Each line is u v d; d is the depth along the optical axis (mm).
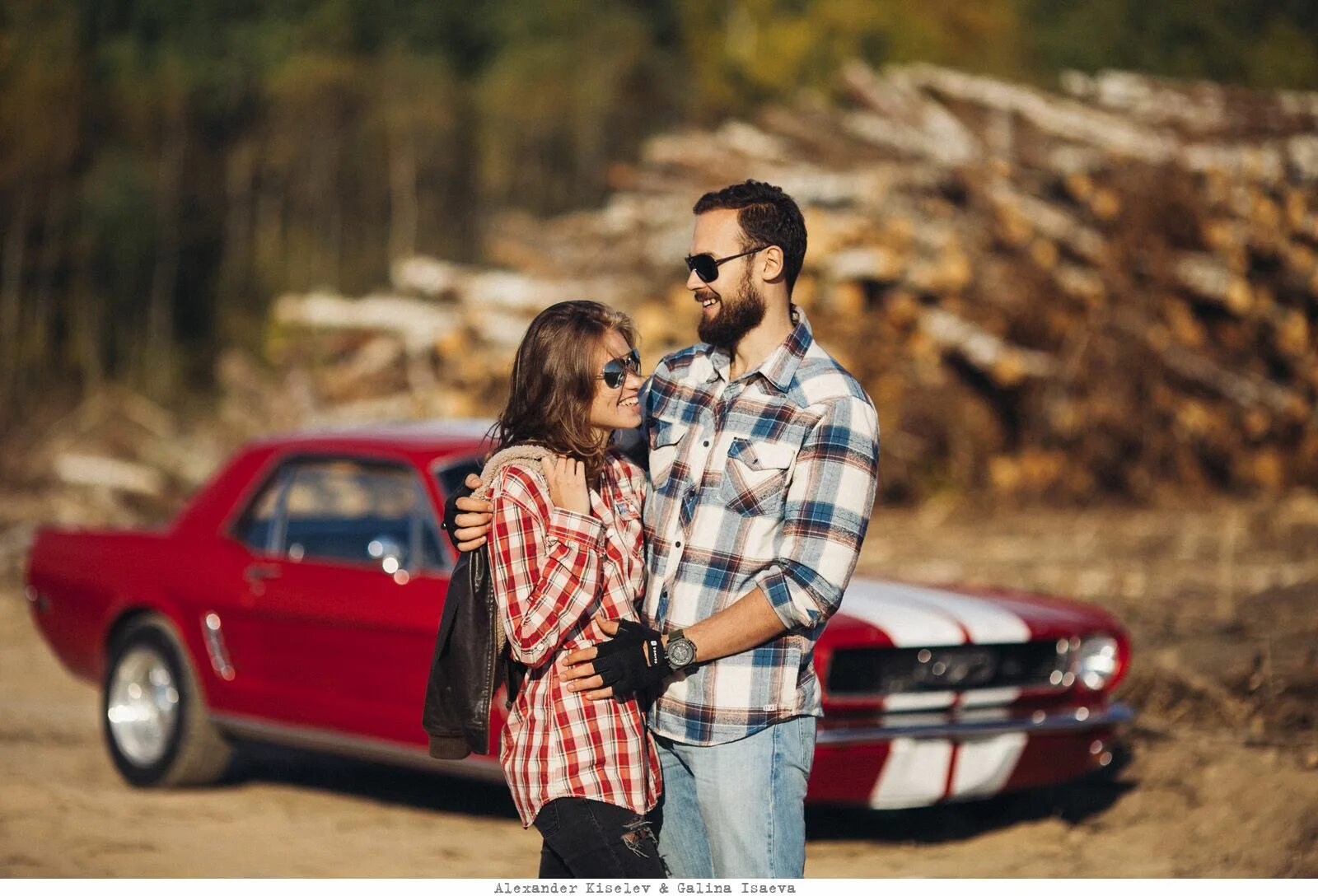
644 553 6289
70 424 30688
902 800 9477
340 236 76000
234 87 75812
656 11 84188
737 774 5953
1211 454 24344
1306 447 24062
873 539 21578
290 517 11523
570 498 5945
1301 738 12062
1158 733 12375
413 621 10180
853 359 22781
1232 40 57250
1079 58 59969
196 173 72938
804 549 5867
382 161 77000
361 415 25078
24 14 67500
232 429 27500
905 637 9539
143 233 67625
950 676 9773
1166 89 27250
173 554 12039
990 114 26141
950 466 24250
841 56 66000
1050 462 23812
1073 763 10148
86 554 12711
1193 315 23844
